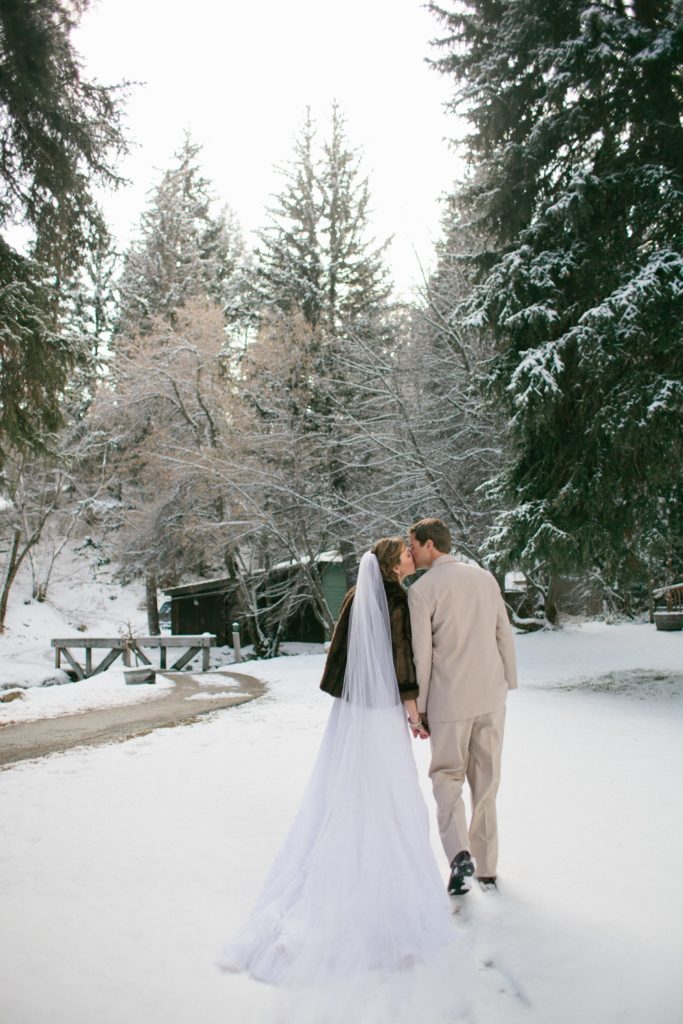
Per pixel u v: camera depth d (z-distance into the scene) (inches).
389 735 123.8
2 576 1211.2
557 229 436.1
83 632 1151.0
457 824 130.0
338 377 882.8
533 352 411.8
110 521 1213.7
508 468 484.7
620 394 397.1
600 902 121.8
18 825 179.5
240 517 848.3
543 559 439.2
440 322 717.9
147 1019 91.0
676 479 424.8
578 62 399.2
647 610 971.3
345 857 115.0
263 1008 93.3
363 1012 91.2
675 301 378.6
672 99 397.4
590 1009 90.2
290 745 272.2
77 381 1098.7
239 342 1189.7
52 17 310.8
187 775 229.3
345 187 1056.2
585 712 328.5
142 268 1233.4
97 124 349.7
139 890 135.2
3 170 343.0
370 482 806.5
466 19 475.8
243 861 149.9
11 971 104.7
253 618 943.7
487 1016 89.5
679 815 168.7
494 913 118.8
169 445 863.1
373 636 129.6
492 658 135.6
